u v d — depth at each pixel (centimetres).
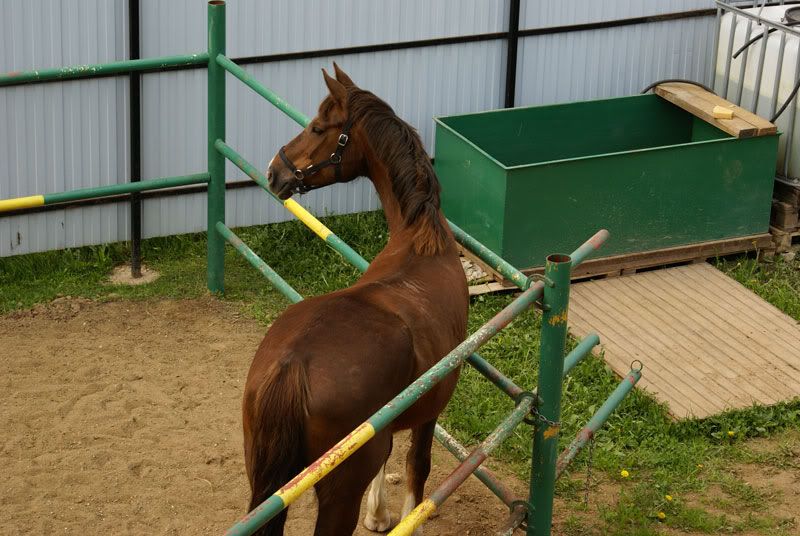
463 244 459
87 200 749
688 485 549
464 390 612
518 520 438
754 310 717
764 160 765
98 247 761
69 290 711
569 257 413
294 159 477
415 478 466
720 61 847
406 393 339
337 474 363
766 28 795
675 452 575
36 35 706
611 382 632
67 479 519
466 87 838
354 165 470
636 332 685
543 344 416
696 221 766
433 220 427
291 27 770
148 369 624
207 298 714
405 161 433
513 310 387
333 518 371
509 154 817
